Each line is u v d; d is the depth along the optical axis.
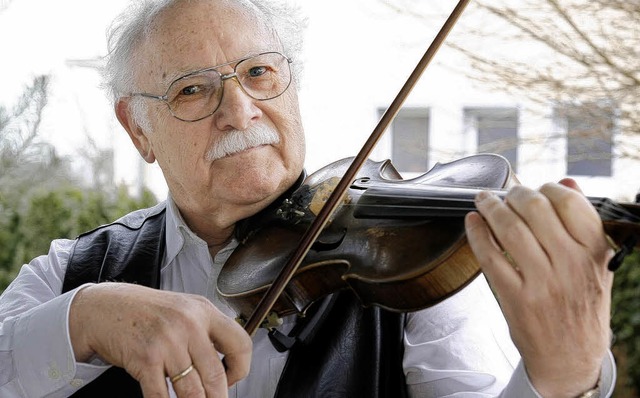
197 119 1.98
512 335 1.42
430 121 7.00
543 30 4.59
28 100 5.00
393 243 1.66
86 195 5.34
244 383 1.91
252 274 1.88
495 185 1.74
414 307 1.61
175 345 1.52
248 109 1.96
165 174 2.10
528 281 1.34
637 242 1.32
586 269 1.33
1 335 1.75
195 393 1.52
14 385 1.73
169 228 2.13
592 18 4.64
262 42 2.02
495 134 6.82
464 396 1.71
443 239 1.58
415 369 1.79
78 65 7.14
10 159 4.92
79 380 1.71
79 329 1.64
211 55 1.98
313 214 1.96
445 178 1.86
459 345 1.78
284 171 2.01
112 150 7.15
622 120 4.72
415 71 1.79
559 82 4.57
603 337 1.38
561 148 5.92
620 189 6.74
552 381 1.42
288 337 1.85
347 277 1.68
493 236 1.38
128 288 1.64
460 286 1.55
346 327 1.85
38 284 2.09
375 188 1.87
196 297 1.60
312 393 1.80
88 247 2.15
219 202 2.00
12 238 4.78
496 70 4.69
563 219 1.33
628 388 4.80
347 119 7.17
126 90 2.13
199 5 2.02
